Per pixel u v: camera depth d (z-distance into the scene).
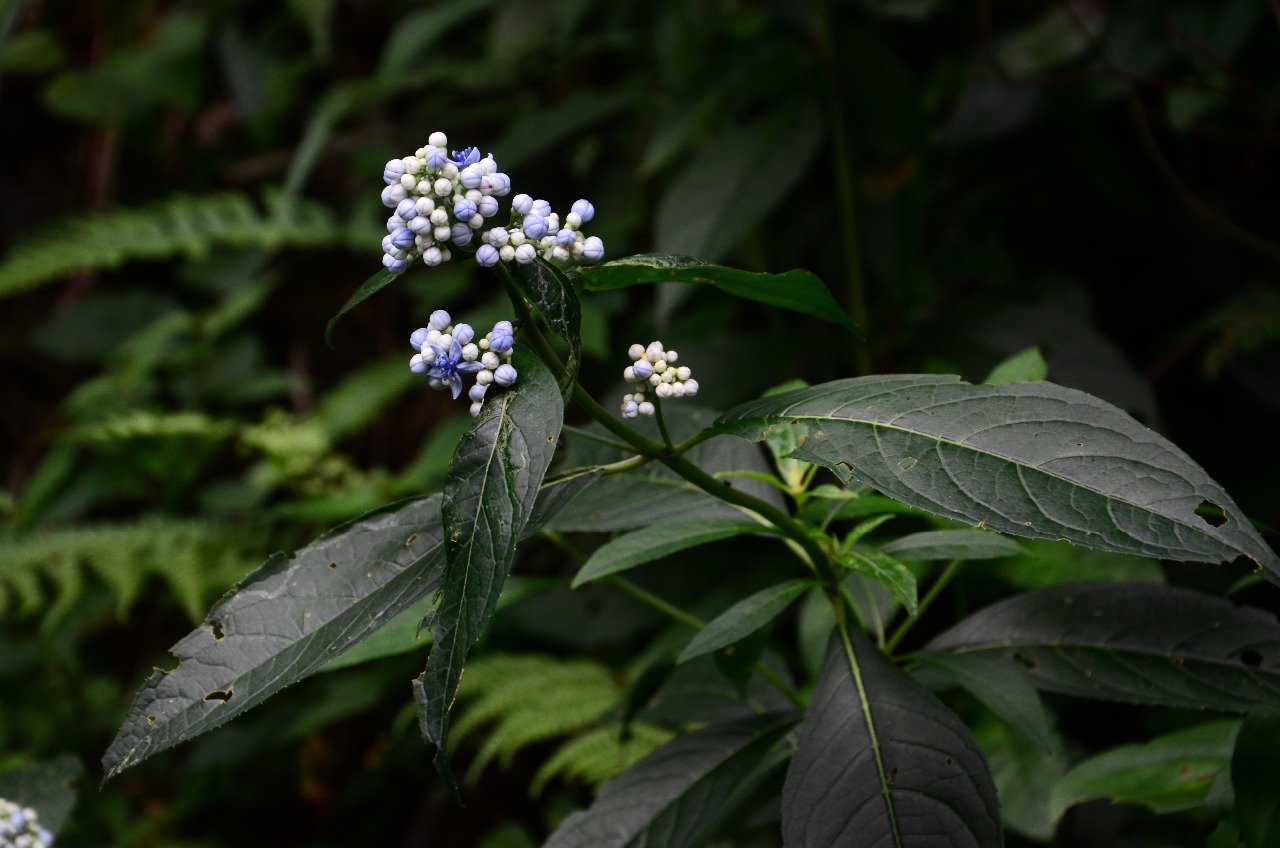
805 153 2.90
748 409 1.35
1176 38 2.89
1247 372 2.96
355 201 5.00
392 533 1.39
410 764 3.42
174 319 4.41
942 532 1.54
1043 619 1.64
